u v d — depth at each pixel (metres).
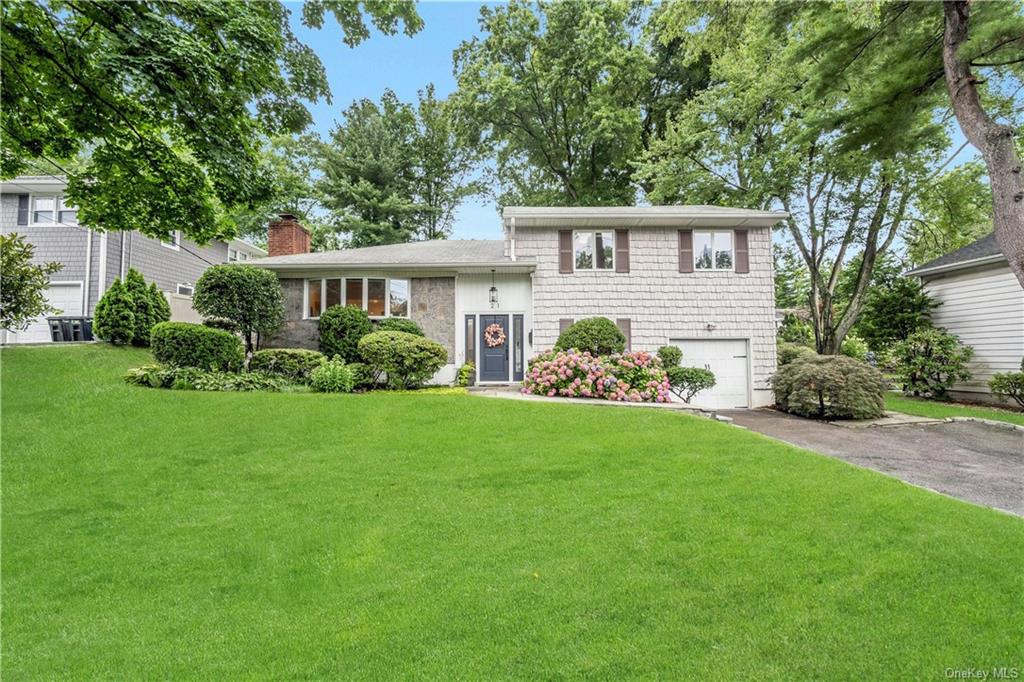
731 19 12.66
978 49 8.70
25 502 5.32
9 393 8.68
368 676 2.69
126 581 3.81
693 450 6.70
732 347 13.98
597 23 20.52
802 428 9.77
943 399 13.81
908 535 4.02
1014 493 5.58
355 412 8.66
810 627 2.94
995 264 13.16
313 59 9.64
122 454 6.67
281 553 4.18
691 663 2.68
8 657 2.94
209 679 2.71
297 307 13.79
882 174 15.03
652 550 3.95
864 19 8.57
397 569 3.85
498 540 4.27
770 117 16.77
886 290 16.30
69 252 15.20
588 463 6.26
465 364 13.66
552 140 25.00
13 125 8.01
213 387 10.04
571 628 3.02
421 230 31.58
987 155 8.90
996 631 2.85
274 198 9.66
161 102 7.37
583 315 13.88
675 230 14.16
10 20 6.67
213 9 7.31
